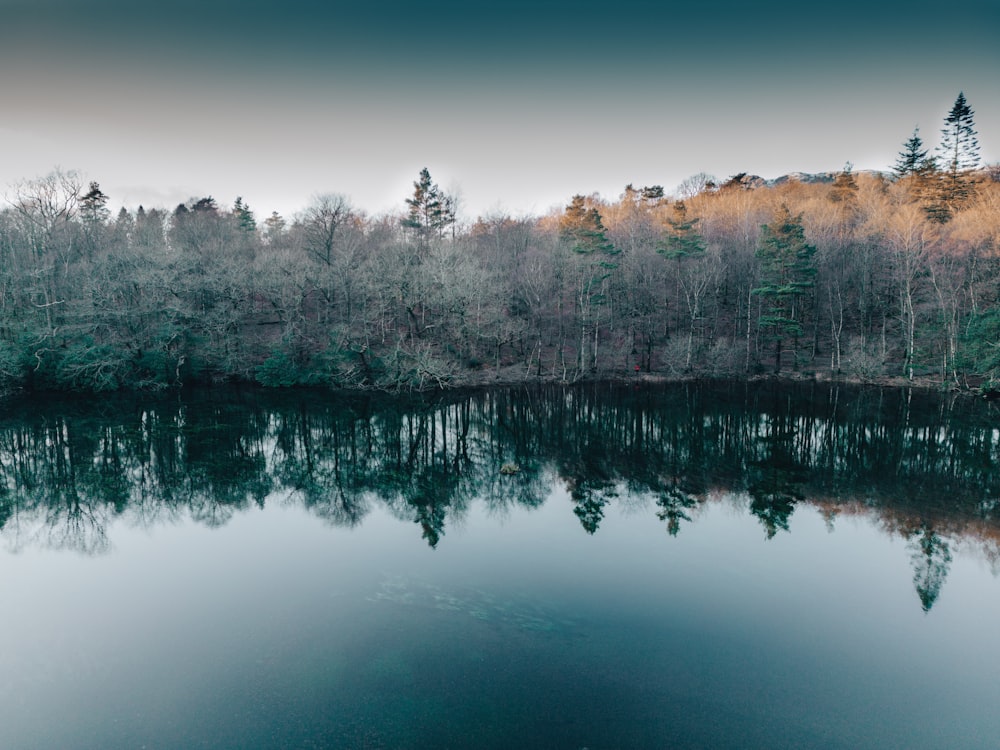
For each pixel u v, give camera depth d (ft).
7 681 45.42
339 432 139.64
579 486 97.81
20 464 111.14
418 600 58.18
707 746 38.45
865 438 126.21
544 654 48.78
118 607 57.16
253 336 204.33
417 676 45.55
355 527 79.56
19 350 162.30
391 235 268.62
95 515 85.15
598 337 224.33
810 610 56.44
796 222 199.82
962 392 165.78
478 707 41.96
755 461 111.65
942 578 63.10
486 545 72.54
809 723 40.81
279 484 101.19
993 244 173.58
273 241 268.62
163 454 118.83
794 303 212.02
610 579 63.05
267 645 50.19
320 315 203.41
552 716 41.04
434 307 200.64
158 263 180.14
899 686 45.06
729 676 46.01
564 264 205.16
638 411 158.71
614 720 40.68
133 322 179.32
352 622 53.88
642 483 98.73
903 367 185.78
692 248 224.12
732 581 62.44
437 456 120.78
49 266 168.86
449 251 198.39
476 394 180.34
